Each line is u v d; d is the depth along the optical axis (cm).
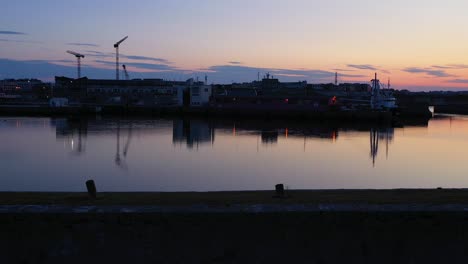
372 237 615
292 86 13612
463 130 5544
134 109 8406
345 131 5297
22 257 611
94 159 2862
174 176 2308
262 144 3822
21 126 5491
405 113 8244
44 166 2584
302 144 3872
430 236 615
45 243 613
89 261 612
